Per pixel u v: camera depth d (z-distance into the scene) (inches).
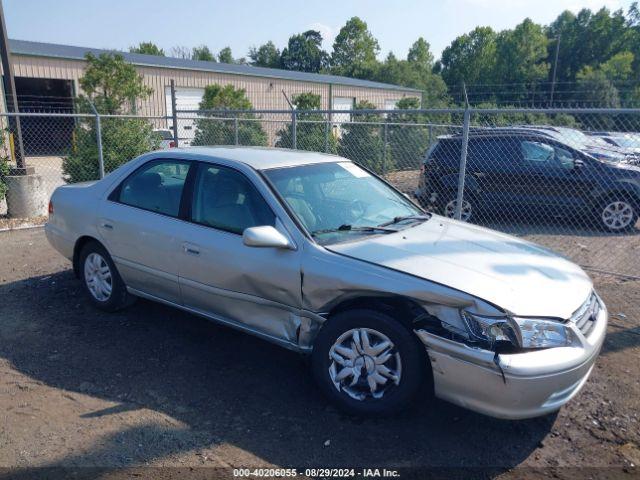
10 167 389.4
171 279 171.3
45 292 224.4
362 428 131.9
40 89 1004.6
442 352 121.9
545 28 3223.4
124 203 187.5
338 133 526.0
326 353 137.9
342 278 133.3
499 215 382.6
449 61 3097.9
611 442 129.1
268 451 122.2
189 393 146.4
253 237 136.7
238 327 159.2
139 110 788.6
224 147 192.1
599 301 149.6
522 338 118.2
